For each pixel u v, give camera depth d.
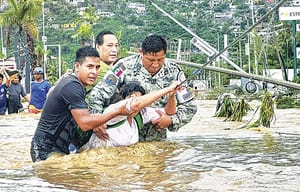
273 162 4.22
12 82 15.69
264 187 3.30
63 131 4.94
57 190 3.35
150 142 5.27
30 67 44.12
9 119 12.76
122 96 5.29
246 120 9.88
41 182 3.61
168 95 5.27
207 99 23.44
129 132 5.04
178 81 5.42
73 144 5.07
